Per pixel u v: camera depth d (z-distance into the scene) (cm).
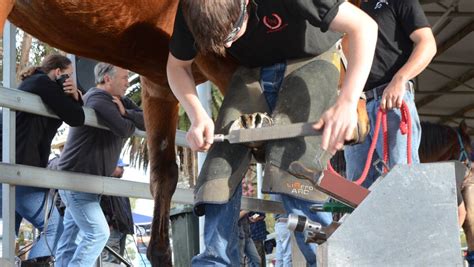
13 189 375
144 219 1120
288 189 278
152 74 389
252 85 300
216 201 281
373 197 192
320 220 280
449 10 866
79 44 339
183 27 282
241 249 692
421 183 191
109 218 544
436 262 189
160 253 460
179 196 520
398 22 365
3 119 382
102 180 438
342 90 252
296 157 279
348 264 191
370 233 192
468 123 1337
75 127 449
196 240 633
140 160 1238
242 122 279
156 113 458
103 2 319
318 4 260
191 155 1088
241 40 292
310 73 293
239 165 289
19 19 313
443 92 1145
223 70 367
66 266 488
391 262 191
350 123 245
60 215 515
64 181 406
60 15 313
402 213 191
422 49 348
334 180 214
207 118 279
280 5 278
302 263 307
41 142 439
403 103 325
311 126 250
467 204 491
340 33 301
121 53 355
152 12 344
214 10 249
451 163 191
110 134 469
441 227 190
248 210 564
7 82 393
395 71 367
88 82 537
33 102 394
